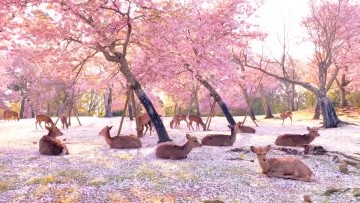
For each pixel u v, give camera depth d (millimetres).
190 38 14594
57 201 5984
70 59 15133
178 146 9539
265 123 26688
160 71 15023
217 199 6070
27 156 9969
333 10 26250
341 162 9281
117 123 25078
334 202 6070
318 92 23812
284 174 7539
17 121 30203
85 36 12977
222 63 15133
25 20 13586
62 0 11812
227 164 8773
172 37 13648
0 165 8555
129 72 13898
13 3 11875
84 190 6582
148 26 14211
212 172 7926
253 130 17766
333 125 23078
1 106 43438
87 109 53438
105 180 7223
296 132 18922
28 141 14742
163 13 13680
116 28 13055
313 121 28312
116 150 11273
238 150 10875
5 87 40469
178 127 21891
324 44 25469
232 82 20234
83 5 12180
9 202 5918
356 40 28469
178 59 14906
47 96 37219
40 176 7504
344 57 27641
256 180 7344
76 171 7969
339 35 27047
